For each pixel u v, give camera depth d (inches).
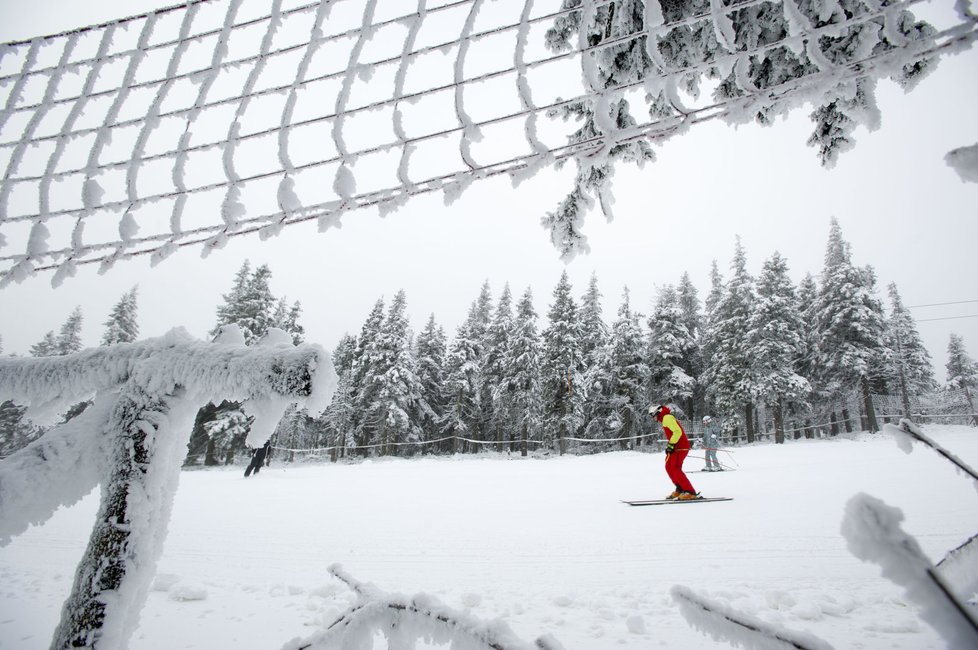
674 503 264.7
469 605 115.2
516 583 131.1
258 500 326.0
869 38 73.3
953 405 1498.5
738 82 46.2
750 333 1203.9
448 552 168.6
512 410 1387.8
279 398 44.3
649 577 131.6
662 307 1411.2
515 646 30.8
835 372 1251.2
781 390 1154.7
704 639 90.7
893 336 1621.6
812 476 351.9
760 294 1331.2
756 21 113.0
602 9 121.0
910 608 100.0
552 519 227.9
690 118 47.6
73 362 50.1
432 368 1633.9
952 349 1978.3
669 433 279.9
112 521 42.3
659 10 48.8
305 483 455.2
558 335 1320.1
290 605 117.3
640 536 182.2
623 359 1348.4
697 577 129.3
